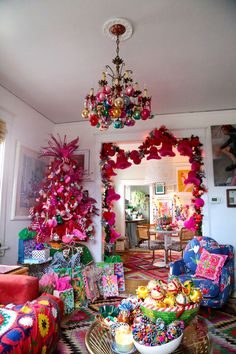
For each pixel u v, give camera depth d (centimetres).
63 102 352
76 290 296
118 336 137
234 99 346
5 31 213
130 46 233
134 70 273
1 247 296
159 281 165
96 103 197
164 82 298
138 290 162
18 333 142
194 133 382
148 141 370
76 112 387
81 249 355
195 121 385
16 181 326
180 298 144
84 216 365
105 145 397
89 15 196
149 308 142
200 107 371
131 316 154
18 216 329
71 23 204
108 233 400
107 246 399
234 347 212
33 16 197
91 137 414
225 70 274
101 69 271
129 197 834
